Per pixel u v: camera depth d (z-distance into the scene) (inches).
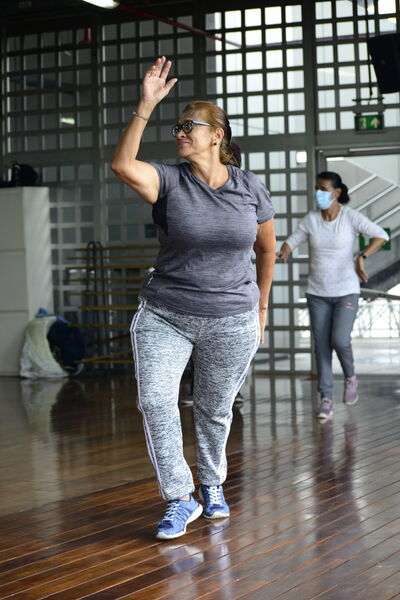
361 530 154.0
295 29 401.1
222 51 412.5
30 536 158.7
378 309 532.1
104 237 436.1
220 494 165.8
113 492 191.2
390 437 243.0
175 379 151.9
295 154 403.9
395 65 352.8
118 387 377.1
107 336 434.3
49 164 442.3
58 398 348.2
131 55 427.8
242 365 153.9
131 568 138.5
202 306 147.4
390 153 393.7
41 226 432.1
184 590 127.9
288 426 266.4
